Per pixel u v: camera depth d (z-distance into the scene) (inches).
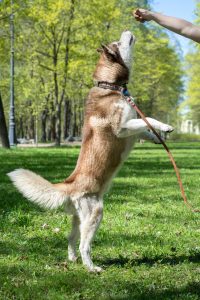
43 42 1279.5
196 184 478.6
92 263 198.7
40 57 1385.3
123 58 221.0
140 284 177.8
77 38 1272.1
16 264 204.1
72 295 166.2
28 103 1850.4
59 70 1289.4
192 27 169.8
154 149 1298.0
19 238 250.8
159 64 1560.0
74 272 194.5
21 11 942.4
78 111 2047.2
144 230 271.9
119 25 1332.4
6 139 1071.6
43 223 288.0
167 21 173.0
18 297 165.0
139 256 221.0
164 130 202.4
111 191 418.6
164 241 246.7
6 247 233.1
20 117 2277.3
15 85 1433.3
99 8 1221.1
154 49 1606.8
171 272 193.5
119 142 206.2
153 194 405.7
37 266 202.4
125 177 534.0
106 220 297.9
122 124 203.6
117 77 217.3
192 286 173.6
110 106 206.5
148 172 596.4
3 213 312.3
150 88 1834.4
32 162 703.1
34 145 1528.1
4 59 1343.5
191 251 223.1
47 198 198.5
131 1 1424.7
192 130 3878.0
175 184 476.7
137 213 321.7
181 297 162.6
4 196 385.7
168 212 326.0
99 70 219.9
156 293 167.2
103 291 170.4
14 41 1240.2
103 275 191.3
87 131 207.3
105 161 202.4
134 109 209.9
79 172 201.6
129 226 282.0
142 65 1514.5
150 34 1556.3
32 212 320.2
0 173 549.3
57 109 1362.0
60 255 221.1
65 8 1206.9
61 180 474.3
